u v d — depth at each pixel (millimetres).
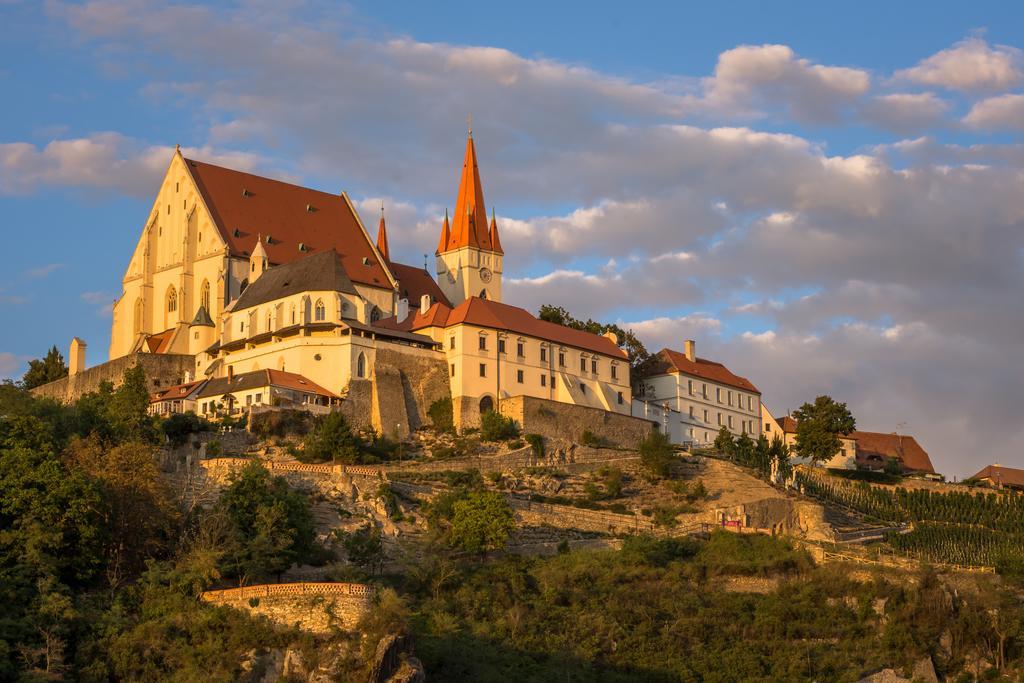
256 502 144125
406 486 171875
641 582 164125
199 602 123625
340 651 117375
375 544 152625
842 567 171750
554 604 153500
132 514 134000
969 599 169250
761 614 161750
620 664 146875
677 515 191000
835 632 161500
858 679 154375
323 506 160750
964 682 160625
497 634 143625
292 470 164125
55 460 134250
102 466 138125
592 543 175750
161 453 167500
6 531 126625
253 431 197875
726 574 169500
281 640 118000
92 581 128750
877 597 166125
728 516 189000
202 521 137750
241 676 116188
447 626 140750
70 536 128750
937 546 194625
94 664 116375
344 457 191750
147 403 197750
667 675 147125
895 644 160625
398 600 122188
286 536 139250
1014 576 179875
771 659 154750
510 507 176375
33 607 119688
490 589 152250
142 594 125500
